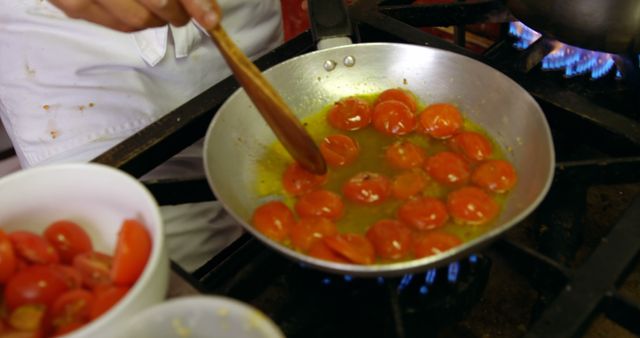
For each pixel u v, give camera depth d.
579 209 0.52
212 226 0.74
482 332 0.52
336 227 0.46
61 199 0.39
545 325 0.38
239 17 0.72
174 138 0.52
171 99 0.69
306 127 0.54
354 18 0.63
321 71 0.54
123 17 0.47
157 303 0.36
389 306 0.41
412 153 0.49
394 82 0.55
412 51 0.53
